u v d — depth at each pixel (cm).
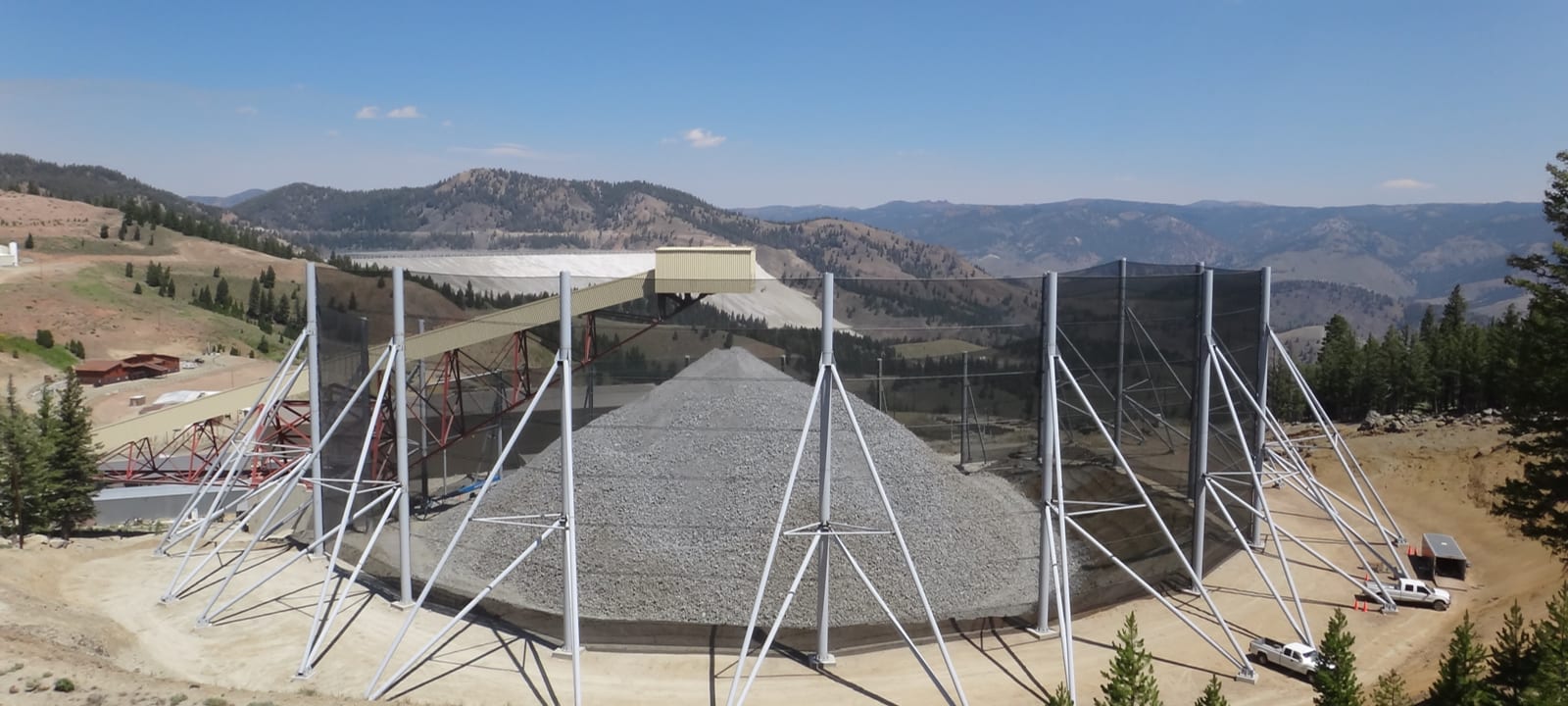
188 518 5931
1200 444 4697
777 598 3931
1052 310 4025
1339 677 3061
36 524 5278
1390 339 12012
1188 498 4759
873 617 3947
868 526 4097
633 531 4100
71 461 5541
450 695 3469
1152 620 4284
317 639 3941
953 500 4222
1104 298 4450
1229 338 5022
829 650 3859
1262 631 4175
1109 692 2780
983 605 4072
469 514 3784
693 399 4309
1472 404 10556
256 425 5038
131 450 6781
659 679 3659
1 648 3278
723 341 4366
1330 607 4503
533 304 4581
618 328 4622
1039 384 4209
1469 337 10600
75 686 3006
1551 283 4166
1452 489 6256
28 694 2895
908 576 4056
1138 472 4591
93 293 16175
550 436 4591
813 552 3903
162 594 4438
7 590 4097
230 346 15488
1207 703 2822
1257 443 5353
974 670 3759
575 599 3553
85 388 11569
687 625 3878
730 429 4225
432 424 5422
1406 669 3869
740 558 4000
